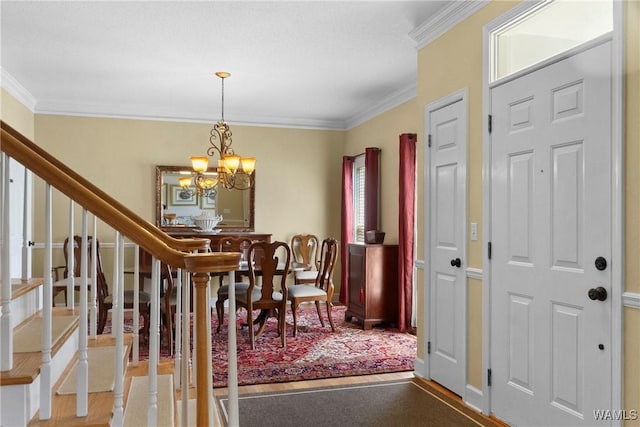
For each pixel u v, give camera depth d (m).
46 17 3.37
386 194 5.68
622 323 1.99
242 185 6.47
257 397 3.14
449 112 3.24
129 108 6.01
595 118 2.13
